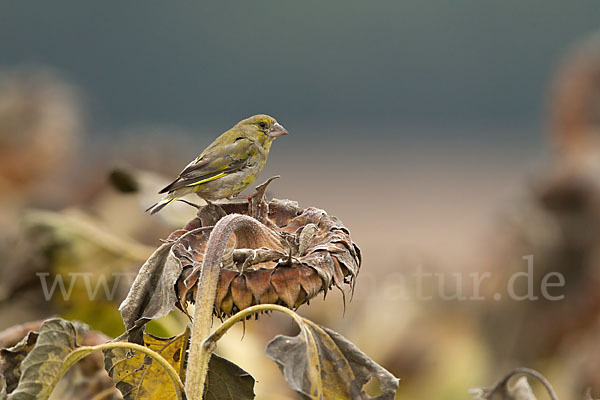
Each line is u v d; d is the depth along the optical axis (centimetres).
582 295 1219
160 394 400
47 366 364
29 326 444
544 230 1258
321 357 345
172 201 621
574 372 802
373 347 811
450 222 5806
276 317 705
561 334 1189
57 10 13688
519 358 1155
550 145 1499
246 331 662
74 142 1333
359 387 345
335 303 852
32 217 575
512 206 1315
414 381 800
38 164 1209
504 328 1153
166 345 396
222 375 375
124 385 398
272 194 433
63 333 366
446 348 812
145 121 13988
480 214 6175
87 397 442
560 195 1299
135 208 621
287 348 336
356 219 6088
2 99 1245
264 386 643
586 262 1245
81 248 575
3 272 575
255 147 752
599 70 1485
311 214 397
